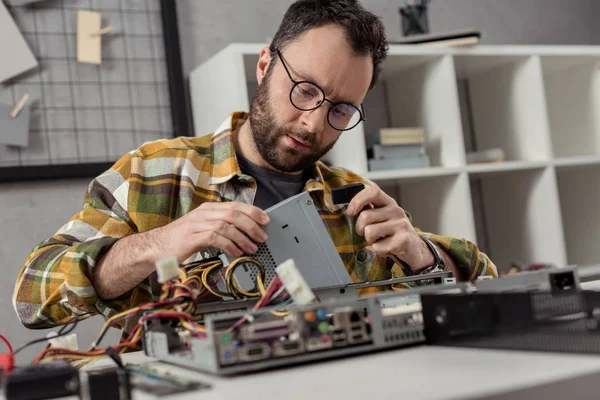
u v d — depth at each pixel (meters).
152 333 0.83
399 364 0.65
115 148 2.25
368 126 2.67
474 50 2.45
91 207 1.35
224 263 0.99
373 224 1.14
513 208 2.72
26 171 2.10
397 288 1.35
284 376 0.64
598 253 2.81
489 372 0.57
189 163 1.41
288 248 1.02
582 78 2.83
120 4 2.29
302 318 0.69
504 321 0.68
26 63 2.14
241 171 1.47
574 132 2.88
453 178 2.41
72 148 2.19
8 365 0.71
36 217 2.15
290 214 1.05
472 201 2.86
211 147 1.46
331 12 1.28
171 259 0.80
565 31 3.13
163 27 2.32
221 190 1.41
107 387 0.61
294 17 1.31
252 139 1.46
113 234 1.31
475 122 2.86
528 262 2.66
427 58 2.44
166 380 0.65
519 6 3.04
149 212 1.36
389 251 1.14
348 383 0.58
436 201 2.51
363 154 2.23
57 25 2.20
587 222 2.86
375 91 2.71
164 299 0.83
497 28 2.98
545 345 0.64
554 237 2.54
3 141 2.10
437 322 0.74
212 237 0.96
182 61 2.40
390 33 2.74
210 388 0.61
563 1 3.14
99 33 2.24
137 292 1.28
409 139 2.37
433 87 2.47
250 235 0.97
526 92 2.61
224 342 0.66
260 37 2.54
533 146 2.60
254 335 0.67
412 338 0.75
